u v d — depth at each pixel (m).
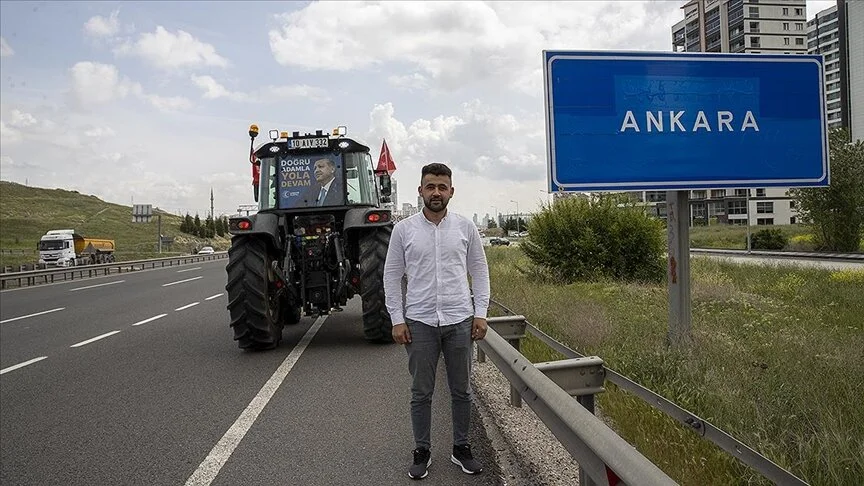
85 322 12.68
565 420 2.98
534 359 6.70
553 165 6.93
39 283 27.92
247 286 8.25
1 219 107.50
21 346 9.86
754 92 7.14
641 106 7.02
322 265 8.73
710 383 4.95
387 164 15.07
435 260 4.02
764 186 7.14
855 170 36.31
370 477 4.06
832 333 7.47
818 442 3.71
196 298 17.28
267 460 4.44
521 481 3.80
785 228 63.50
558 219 16.89
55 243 44.72
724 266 21.55
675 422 4.25
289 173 9.23
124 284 24.48
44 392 6.64
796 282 14.75
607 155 6.97
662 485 2.00
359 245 8.58
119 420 5.53
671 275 7.20
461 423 4.11
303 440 4.84
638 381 5.45
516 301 10.58
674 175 7.04
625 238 16.58
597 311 8.85
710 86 7.09
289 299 8.95
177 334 10.55
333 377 6.93
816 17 90.56
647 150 7.02
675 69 7.05
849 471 3.32
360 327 10.56
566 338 7.50
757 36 83.19
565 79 6.95
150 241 101.50
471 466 4.04
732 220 81.31
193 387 6.66
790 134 7.18
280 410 5.70
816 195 37.62
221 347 9.09
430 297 4.01
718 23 87.19
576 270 16.39
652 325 7.97
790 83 7.18
